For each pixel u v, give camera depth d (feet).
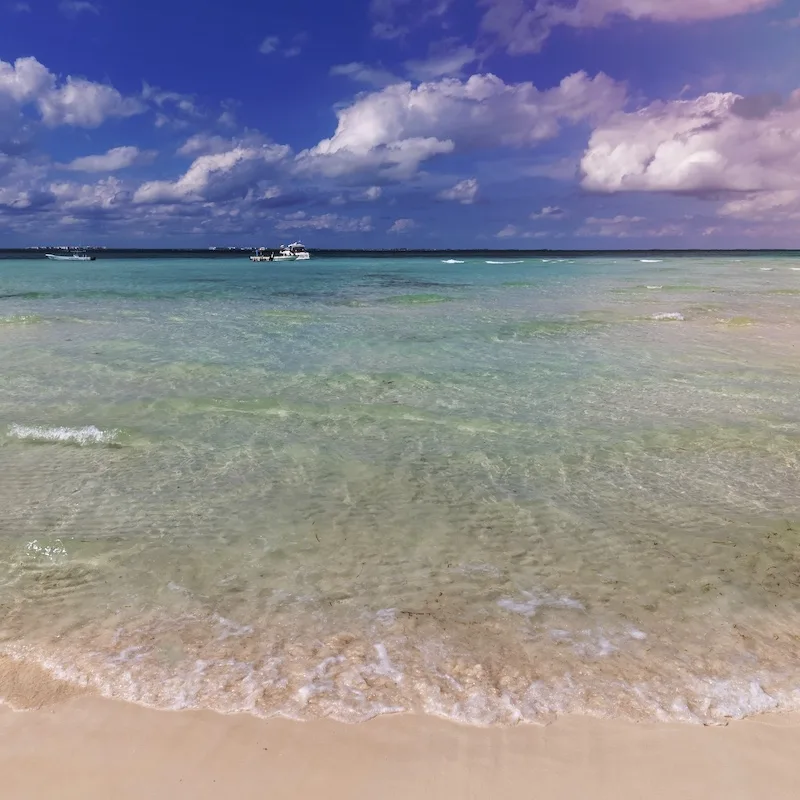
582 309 85.40
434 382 43.47
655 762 12.28
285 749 12.64
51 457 29.66
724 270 209.46
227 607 17.94
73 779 11.88
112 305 90.79
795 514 24.04
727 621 17.38
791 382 42.93
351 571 20.02
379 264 282.56
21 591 18.71
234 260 334.85
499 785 11.78
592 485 26.86
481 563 20.54
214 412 36.47
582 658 15.65
